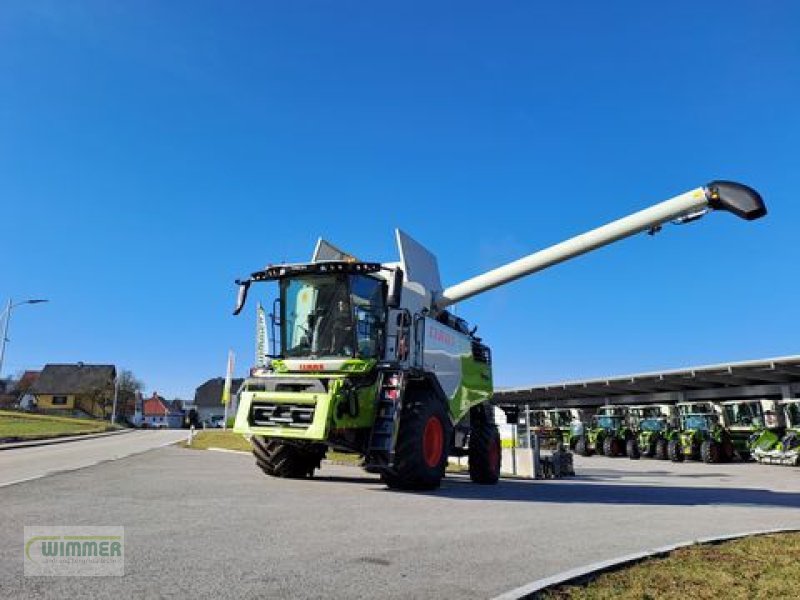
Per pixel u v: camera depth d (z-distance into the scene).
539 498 9.77
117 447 24.03
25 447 23.64
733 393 31.80
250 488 8.97
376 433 9.41
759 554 5.48
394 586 4.05
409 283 11.12
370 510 7.21
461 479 13.91
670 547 5.67
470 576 4.42
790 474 19.36
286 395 9.37
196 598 3.60
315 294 10.38
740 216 10.42
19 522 5.70
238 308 10.81
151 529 5.52
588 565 4.85
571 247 11.41
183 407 124.19
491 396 13.44
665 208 10.83
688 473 19.70
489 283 11.91
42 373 90.81
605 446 31.75
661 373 30.66
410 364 10.44
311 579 4.09
